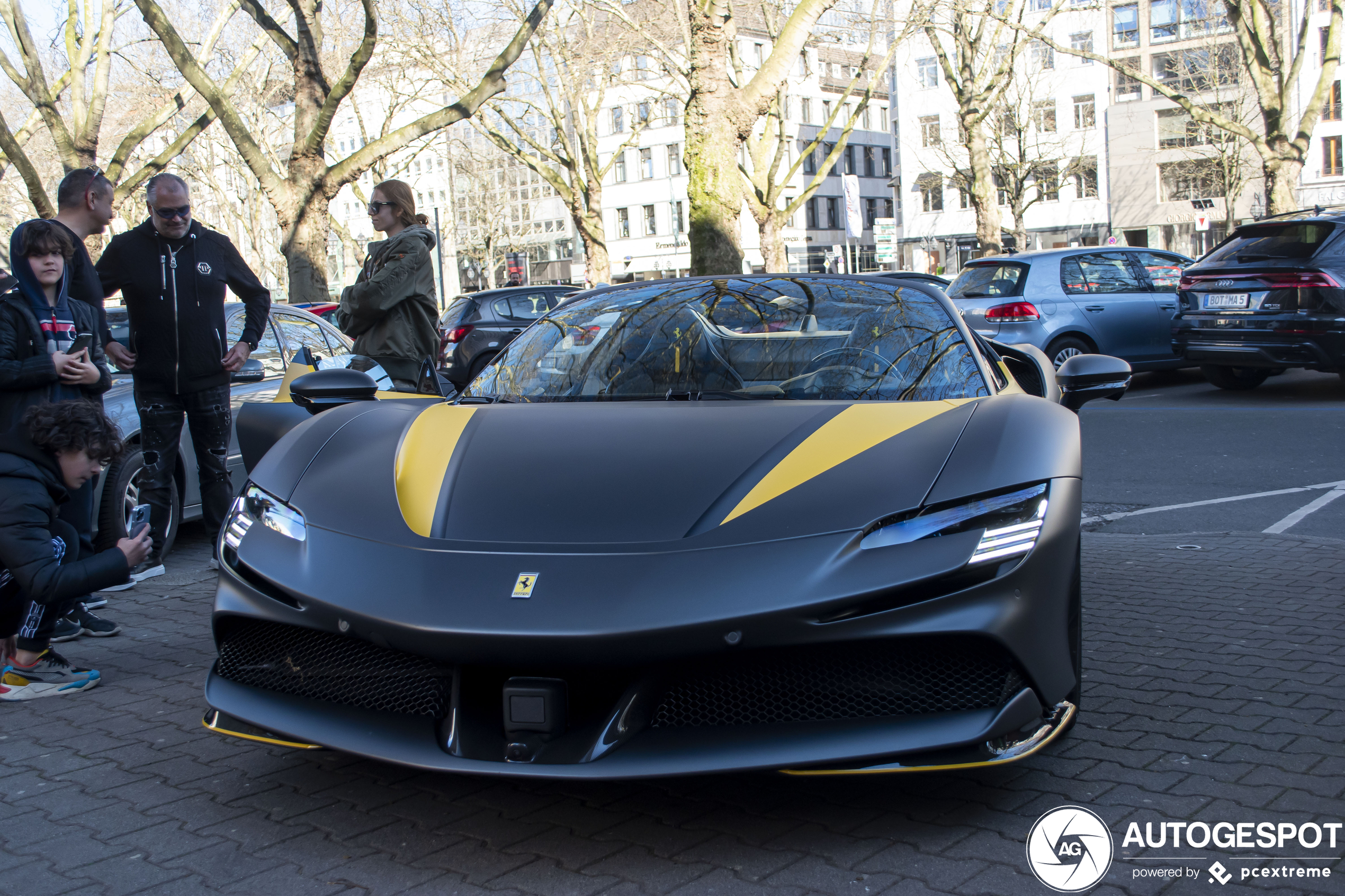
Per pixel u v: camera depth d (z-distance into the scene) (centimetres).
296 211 1573
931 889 212
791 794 258
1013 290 1109
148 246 464
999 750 229
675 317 361
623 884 217
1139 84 4966
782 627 217
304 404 342
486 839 240
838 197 7125
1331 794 249
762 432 271
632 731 223
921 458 252
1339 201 4609
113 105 2861
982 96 2639
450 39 2650
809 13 1172
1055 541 239
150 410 477
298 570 244
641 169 6581
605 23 2725
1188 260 1203
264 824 249
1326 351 953
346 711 246
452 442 282
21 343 398
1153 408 1016
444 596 224
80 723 324
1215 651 357
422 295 532
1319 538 521
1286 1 4328
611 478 253
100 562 338
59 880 224
